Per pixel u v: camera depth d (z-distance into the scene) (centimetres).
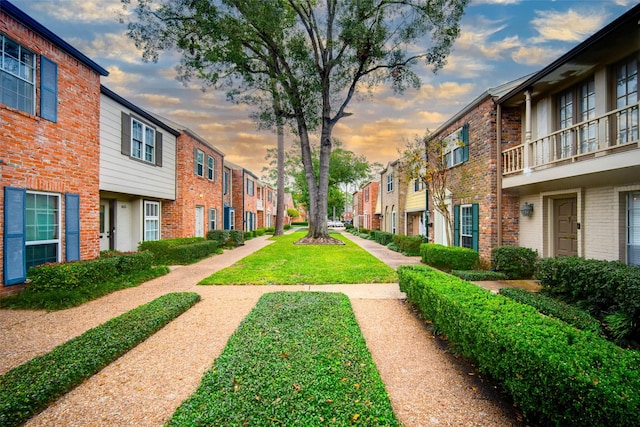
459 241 1029
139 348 348
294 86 1368
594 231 622
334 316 408
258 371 258
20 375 262
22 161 555
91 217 718
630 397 165
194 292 580
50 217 621
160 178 1124
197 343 363
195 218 1364
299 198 4553
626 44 518
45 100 598
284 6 1208
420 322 440
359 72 1376
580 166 544
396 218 1805
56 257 633
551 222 738
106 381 278
